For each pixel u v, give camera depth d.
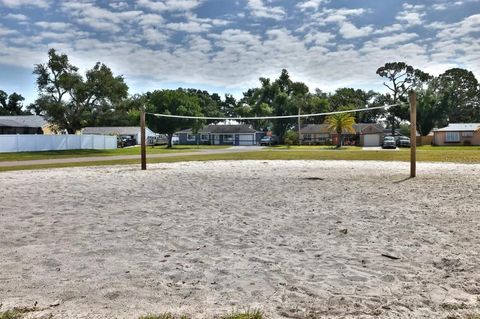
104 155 33.56
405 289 3.76
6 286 3.87
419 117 69.44
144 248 5.22
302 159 25.50
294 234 5.92
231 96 126.00
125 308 3.33
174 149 48.78
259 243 5.44
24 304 3.40
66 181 13.12
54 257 4.84
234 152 37.59
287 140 67.50
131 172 16.48
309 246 5.27
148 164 21.83
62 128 51.16
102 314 3.20
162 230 6.21
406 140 51.16
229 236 5.82
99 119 50.84
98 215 7.42
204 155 31.86
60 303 3.43
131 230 6.22
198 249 5.17
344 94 96.38
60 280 4.04
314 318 3.12
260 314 3.14
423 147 49.56
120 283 3.95
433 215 7.23
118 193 10.31
